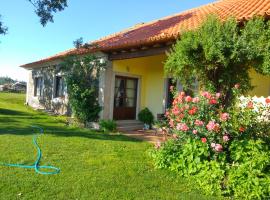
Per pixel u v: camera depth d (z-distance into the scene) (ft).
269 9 26.50
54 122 44.55
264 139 19.34
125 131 40.83
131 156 23.77
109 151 25.22
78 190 15.96
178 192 16.58
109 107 42.63
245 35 19.71
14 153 22.53
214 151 18.66
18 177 17.31
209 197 16.07
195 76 22.25
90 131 37.22
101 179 17.84
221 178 17.03
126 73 45.03
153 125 44.70
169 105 43.42
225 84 21.36
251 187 16.14
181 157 19.67
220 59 19.43
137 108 47.42
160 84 44.93
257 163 16.76
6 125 37.99
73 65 43.52
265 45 19.21
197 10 49.19
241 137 19.01
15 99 86.89
